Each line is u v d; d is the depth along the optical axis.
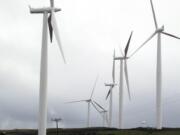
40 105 63.00
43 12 66.81
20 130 147.38
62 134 111.31
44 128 62.44
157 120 97.88
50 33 70.75
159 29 91.50
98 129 122.81
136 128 114.25
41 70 64.12
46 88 63.66
